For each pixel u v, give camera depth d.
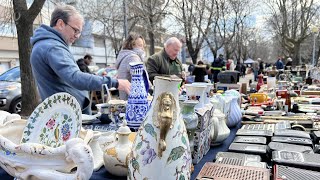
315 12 22.12
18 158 0.84
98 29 19.92
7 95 5.63
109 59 24.47
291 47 23.00
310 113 2.17
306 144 1.26
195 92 1.21
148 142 0.77
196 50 14.99
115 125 1.55
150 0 11.27
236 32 21.02
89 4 13.22
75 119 1.07
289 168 0.97
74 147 0.78
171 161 0.76
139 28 12.89
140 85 1.35
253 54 43.94
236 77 3.10
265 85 4.27
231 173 0.95
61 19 1.63
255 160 1.08
